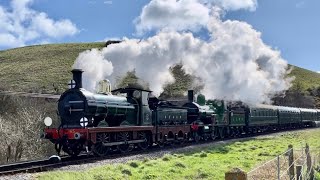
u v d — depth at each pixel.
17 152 39.12
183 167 17.58
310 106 99.25
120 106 22.34
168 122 27.83
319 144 30.09
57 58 107.00
